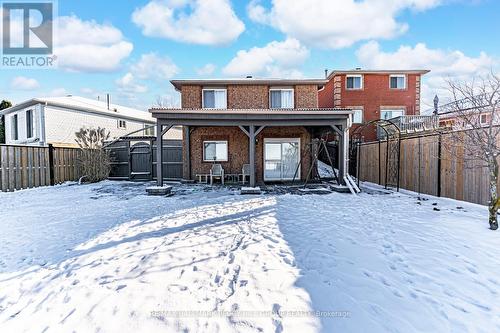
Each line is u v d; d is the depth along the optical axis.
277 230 5.32
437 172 8.49
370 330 2.46
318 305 2.84
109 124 19.44
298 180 13.67
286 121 10.59
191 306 2.86
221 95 13.94
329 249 4.29
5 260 4.07
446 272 3.46
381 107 19.20
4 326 2.61
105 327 2.57
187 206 7.71
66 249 4.47
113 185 12.88
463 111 7.10
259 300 2.95
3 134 21.81
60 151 13.20
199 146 13.90
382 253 4.10
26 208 7.59
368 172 13.07
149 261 3.96
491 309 2.71
